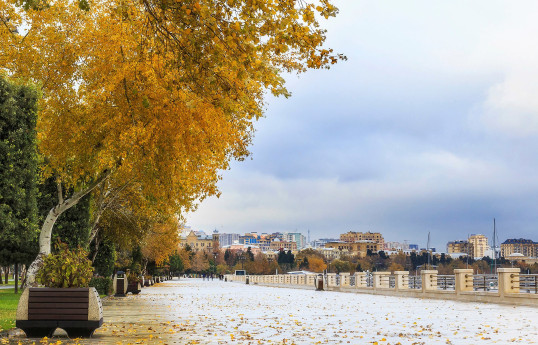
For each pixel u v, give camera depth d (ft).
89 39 61.26
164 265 332.60
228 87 37.35
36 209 89.66
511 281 90.22
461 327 49.88
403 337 41.88
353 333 44.96
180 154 49.06
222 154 53.42
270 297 122.31
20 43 62.90
